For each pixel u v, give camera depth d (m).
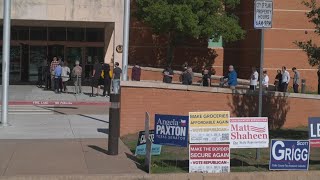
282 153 9.76
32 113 18.83
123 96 14.13
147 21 31.23
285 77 28.03
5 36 14.88
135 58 36.94
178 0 30.78
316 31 13.37
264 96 15.47
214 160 9.56
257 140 9.79
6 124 15.27
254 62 36.31
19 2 28.27
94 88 29.22
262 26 10.62
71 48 33.97
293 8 36.59
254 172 9.57
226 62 38.25
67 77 26.84
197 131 9.55
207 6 31.38
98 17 28.92
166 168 9.96
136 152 11.05
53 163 10.21
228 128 9.59
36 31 33.59
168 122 9.91
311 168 10.16
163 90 14.37
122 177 9.17
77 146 12.12
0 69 32.94
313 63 13.32
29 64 33.72
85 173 9.37
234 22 32.62
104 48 32.31
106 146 12.18
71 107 21.12
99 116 18.31
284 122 15.79
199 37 33.19
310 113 16.08
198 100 14.72
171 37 33.81
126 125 14.13
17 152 11.27
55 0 28.56
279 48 36.50
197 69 37.69
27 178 8.98
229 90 15.01
